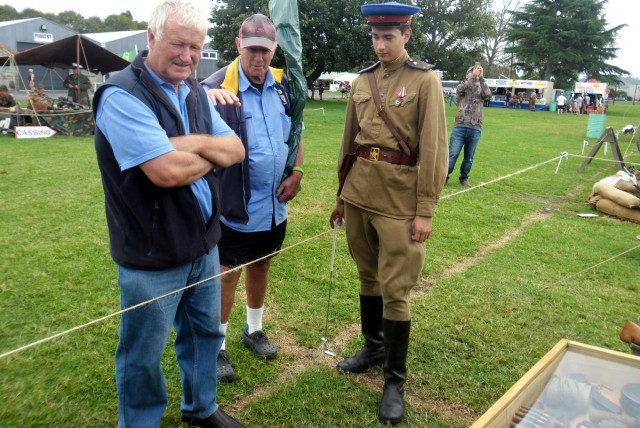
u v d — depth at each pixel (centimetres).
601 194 684
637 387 182
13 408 240
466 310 361
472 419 250
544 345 319
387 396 250
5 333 306
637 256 495
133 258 187
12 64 1584
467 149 788
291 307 357
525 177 909
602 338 330
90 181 724
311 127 1681
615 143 977
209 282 219
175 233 190
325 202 654
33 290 363
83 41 1567
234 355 296
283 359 295
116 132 174
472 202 694
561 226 597
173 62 183
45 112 1264
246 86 262
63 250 444
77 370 272
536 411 167
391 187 247
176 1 177
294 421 241
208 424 234
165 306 197
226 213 262
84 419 237
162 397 216
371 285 278
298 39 278
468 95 767
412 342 316
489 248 508
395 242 246
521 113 3347
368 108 254
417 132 246
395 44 242
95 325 318
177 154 179
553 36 5253
